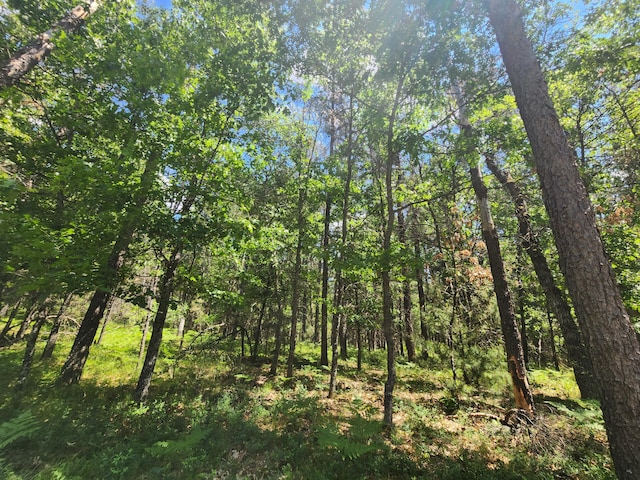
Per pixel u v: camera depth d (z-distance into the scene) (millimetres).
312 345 23375
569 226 3938
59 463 4480
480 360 10305
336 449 5332
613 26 6508
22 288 4785
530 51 4773
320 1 6500
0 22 6766
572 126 10125
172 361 10445
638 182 9094
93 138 7602
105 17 7648
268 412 7418
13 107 6844
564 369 17109
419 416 7629
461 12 6102
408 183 14672
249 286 13148
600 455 5461
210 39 7504
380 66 7484
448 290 12039
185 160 7086
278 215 12961
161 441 5230
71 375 8773
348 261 7461
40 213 6223
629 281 9367
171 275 7770
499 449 5926
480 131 7855
